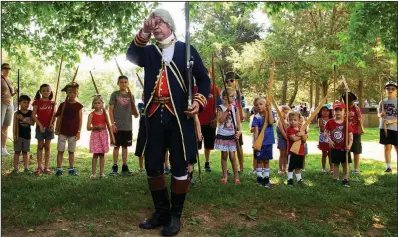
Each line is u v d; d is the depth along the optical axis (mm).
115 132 6344
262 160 5777
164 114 3465
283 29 21688
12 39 9102
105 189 4859
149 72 3541
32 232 3428
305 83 25609
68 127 6199
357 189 5547
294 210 4406
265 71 23859
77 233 3416
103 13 7066
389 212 4508
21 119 6246
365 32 7422
